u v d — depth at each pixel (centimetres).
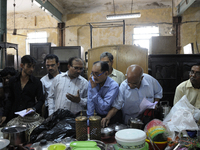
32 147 124
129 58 355
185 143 125
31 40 968
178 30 824
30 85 223
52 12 823
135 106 204
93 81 181
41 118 187
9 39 987
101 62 176
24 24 977
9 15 986
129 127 154
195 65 194
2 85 276
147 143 121
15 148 122
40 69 573
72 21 919
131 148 107
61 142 136
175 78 473
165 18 835
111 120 191
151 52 491
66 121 158
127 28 864
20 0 832
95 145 119
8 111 224
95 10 900
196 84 202
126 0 840
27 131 145
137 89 199
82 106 225
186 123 138
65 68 564
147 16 852
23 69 218
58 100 220
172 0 823
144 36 861
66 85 222
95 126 141
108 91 185
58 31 938
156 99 227
